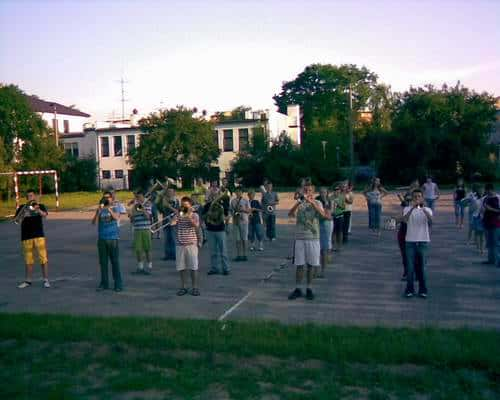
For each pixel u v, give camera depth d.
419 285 9.80
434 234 18.59
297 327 7.70
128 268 13.87
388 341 6.96
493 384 5.79
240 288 11.02
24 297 10.70
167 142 55.03
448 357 6.35
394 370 6.20
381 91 77.62
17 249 18.58
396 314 8.70
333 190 15.39
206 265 13.90
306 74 78.12
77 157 63.50
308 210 9.83
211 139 56.22
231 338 7.29
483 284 10.77
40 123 53.72
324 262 11.82
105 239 11.05
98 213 11.15
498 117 64.06
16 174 37.34
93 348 7.22
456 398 5.46
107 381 6.17
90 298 10.49
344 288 10.71
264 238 18.80
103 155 64.69
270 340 7.14
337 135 60.91
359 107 76.31
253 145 57.00
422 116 55.06
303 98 77.44
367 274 12.08
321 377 6.06
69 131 82.19
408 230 9.79
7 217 32.34
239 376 6.14
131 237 20.72
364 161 64.88
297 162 55.50
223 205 13.52
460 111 53.81
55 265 14.80
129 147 63.62
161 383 6.02
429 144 51.31
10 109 51.34
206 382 6.02
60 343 7.45
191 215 10.49
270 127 60.91
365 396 5.60
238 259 14.52
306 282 10.62
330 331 7.46
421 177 51.19
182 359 6.68
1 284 12.11
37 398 5.75
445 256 14.12
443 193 41.88
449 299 9.61
